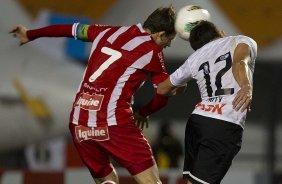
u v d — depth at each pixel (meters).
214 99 15.05
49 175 21.53
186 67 15.38
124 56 15.57
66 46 25.05
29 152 26.12
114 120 15.53
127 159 15.62
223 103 14.95
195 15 15.98
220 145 14.95
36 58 24.28
